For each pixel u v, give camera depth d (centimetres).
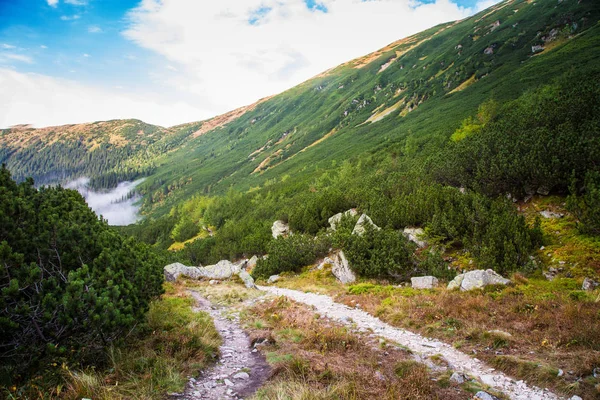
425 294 1505
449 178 3055
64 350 602
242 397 594
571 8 13388
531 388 640
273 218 5875
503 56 13825
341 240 2517
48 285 679
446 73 16262
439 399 586
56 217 897
